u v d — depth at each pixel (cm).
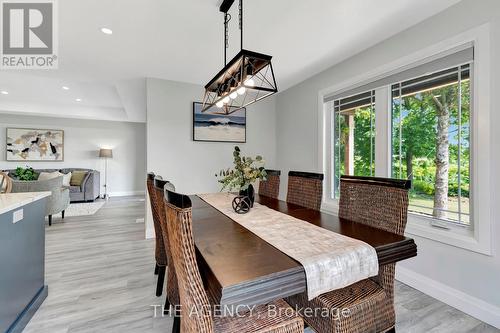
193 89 367
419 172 219
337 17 201
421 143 217
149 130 342
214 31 221
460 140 188
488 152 167
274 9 190
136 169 767
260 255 109
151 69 311
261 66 175
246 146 409
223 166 390
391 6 187
